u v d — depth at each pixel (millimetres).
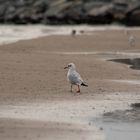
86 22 120688
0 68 31875
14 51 44750
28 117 19562
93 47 52125
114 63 38000
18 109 20891
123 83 28422
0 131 17234
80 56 42312
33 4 135250
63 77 29391
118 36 68562
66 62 36500
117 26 110688
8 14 133125
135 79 30141
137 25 113438
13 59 37156
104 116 20250
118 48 51844
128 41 58156
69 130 17781
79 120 19438
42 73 30594
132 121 19406
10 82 26953
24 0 136875
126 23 114938
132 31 81562
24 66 33312
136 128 18328
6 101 22359
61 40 59375
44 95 23969
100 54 45469
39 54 42438
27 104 21906
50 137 16672
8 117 19438
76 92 25047
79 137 16875
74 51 47500
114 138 16953
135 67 36094
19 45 51125
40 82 27391
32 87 25859
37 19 127312
